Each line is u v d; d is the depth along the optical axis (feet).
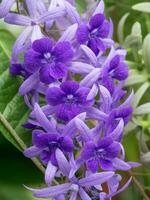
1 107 0.71
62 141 0.60
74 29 0.62
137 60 0.85
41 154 0.63
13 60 0.66
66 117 0.61
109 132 0.64
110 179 0.66
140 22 0.95
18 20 0.64
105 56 0.69
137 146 0.89
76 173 0.66
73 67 0.63
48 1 0.68
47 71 0.61
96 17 0.64
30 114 0.65
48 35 0.66
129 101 0.67
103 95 0.63
